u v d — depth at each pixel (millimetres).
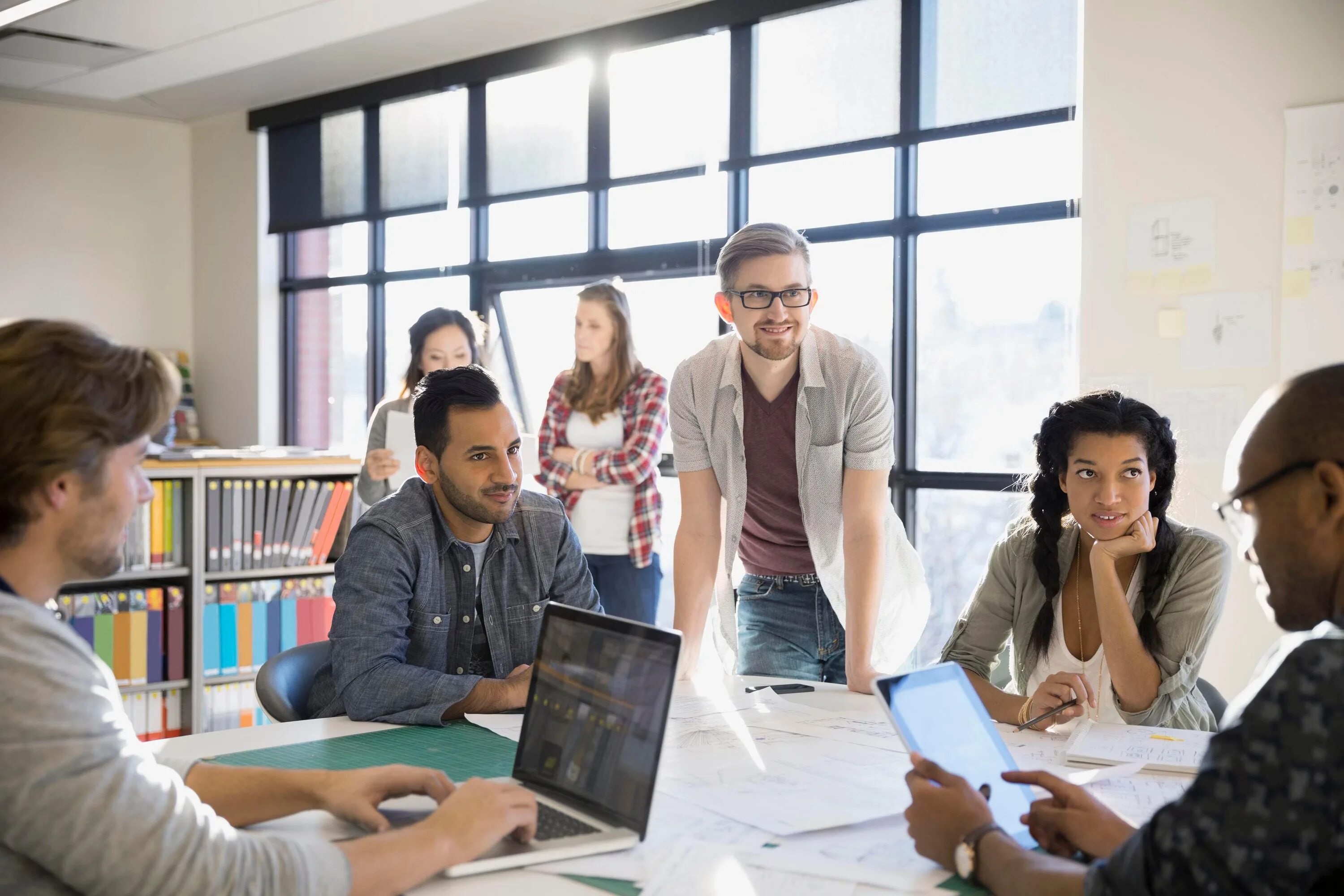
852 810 1416
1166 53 3490
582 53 5184
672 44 4918
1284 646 1028
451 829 1228
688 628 2469
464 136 5727
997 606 2221
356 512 4625
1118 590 2010
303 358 6738
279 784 1382
